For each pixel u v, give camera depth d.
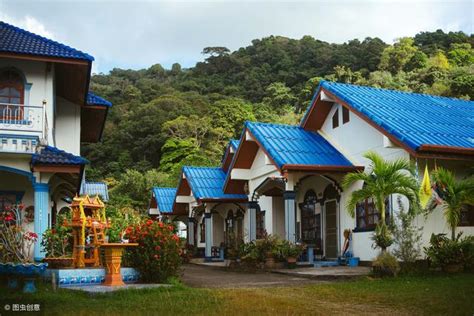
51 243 14.25
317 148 19.80
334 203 20.09
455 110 20.33
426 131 16.44
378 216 17.47
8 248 12.62
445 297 9.92
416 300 9.80
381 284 12.31
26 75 16.70
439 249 14.40
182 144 56.44
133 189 48.84
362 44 87.38
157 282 12.93
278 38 101.31
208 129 60.22
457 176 16.58
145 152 61.19
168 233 13.43
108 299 10.23
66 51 16.95
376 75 65.69
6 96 16.55
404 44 75.00
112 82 91.69
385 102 19.47
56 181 17.58
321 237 20.69
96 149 62.28
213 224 31.50
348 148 19.47
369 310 9.03
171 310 8.84
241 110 64.19
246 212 26.88
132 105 71.56
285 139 20.20
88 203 14.03
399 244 14.68
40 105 16.66
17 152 14.69
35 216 14.80
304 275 15.66
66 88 19.55
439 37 83.62
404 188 14.66
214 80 86.44
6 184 16.97
